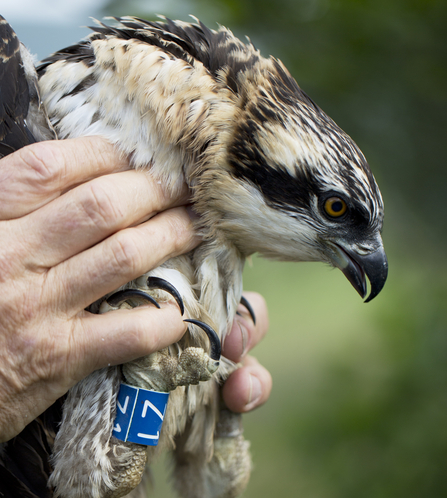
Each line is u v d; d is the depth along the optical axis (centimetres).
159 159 157
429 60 284
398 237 342
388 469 349
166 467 228
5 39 161
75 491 156
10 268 136
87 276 137
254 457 417
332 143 176
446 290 375
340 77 286
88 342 138
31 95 163
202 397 191
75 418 158
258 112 169
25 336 137
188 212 166
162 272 163
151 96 155
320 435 381
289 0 286
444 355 362
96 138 153
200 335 171
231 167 168
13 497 163
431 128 294
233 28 288
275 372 553
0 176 140
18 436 160
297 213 176
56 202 140
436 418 353
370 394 378
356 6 280
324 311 656
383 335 382
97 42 165
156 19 257
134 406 154
